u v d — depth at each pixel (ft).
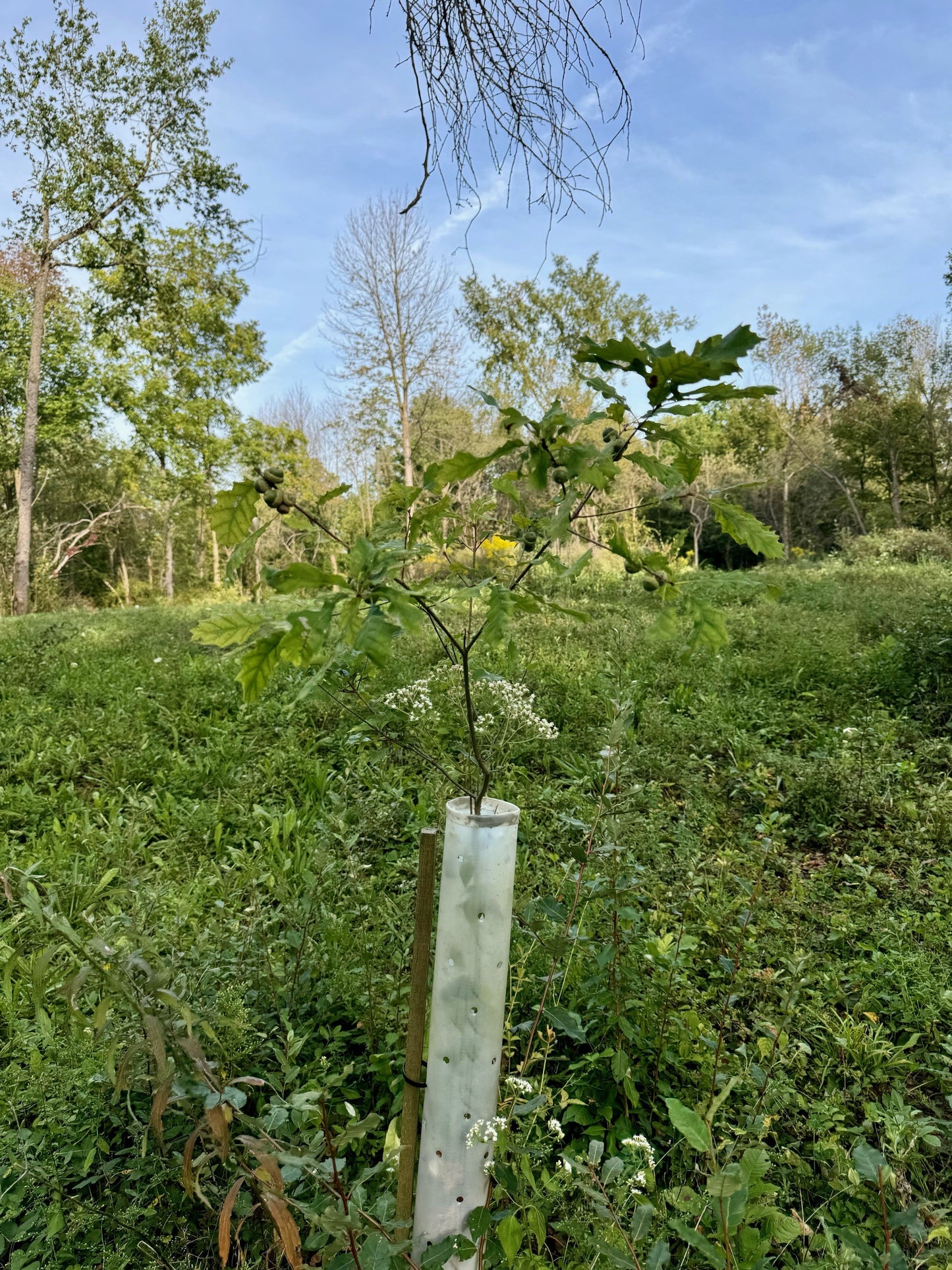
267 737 17.49
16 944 8.31
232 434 86.79
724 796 14.05
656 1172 6.23
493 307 92.94
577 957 7.54
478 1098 4.33
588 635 27.12
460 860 4.16
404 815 12.07
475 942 4.17
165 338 81.20
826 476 119.03
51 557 108.27
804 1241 5.14
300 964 7.79
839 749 15.51
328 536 3.69
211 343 84.79
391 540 3.43
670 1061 6.73
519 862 10.56
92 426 98.63
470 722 4.26
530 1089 5.37
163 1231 5.39
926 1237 3.85
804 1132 6.59
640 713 16.48
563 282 91.76
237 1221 5.34
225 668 22.77
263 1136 3.96
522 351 93.04
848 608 34.73
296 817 12.50
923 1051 7.52
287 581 2.99
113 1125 6.28
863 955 9.18
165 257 76.23
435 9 5.05
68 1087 5.87
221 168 70.64
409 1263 4.28
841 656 22.82
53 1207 5.30
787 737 18.28
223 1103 3.77
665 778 14.92
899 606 30.96
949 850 11.91
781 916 9.25
